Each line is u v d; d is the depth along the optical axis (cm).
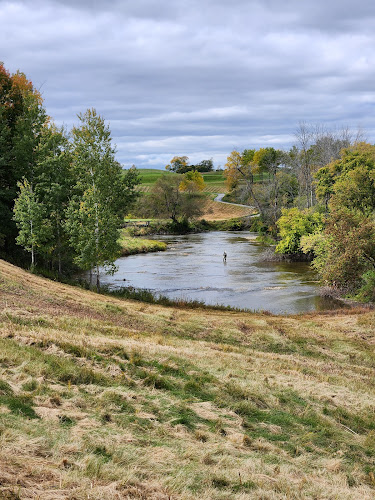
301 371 1641
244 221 10294
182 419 884
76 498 499
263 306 3253
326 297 3531
